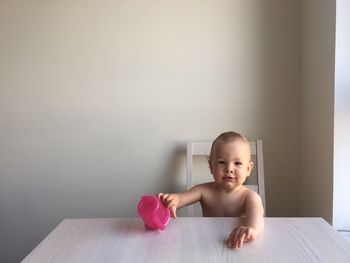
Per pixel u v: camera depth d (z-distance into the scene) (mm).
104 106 1484
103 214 1538
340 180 1146
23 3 1446
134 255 688
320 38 1239
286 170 1492
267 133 1477
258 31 1439
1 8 1448
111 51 1460
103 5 1441
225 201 1062
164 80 1468
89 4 1442
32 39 1460
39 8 1447
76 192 1531
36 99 1487
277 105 1465
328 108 1177
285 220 876
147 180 1515
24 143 1509
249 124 1475
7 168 1523
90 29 1452
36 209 1541
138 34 1450
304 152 1422
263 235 779
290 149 1482
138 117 1486
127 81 1472
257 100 1465
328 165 1183
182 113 1479
